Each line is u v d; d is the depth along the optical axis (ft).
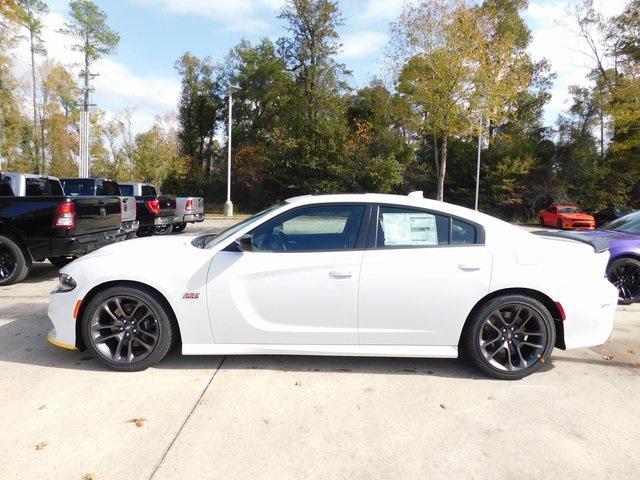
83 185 39.34
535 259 12.27
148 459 8.48
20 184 23.49
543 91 129.39
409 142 124.16
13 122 140.26
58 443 8.93
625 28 92.79
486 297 12.32
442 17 53.67
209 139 159.22
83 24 145.07
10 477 7.89
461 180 124.77
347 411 10.45
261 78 140.26
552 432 9.72
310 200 12.90
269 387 11.59
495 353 12.34
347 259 12.14
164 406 10.49
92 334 12.20
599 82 102.17
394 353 12.28
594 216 86.69
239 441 9.13
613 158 105.70
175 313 12.14
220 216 100.07
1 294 21.22
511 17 104.17
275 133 126.41
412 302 12.10
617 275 21.61
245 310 12.21
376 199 12.84
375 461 8.59
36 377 11.93
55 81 163.73
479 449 9.04
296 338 12.28
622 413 10.62
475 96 54.34
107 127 158.81
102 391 11.19
